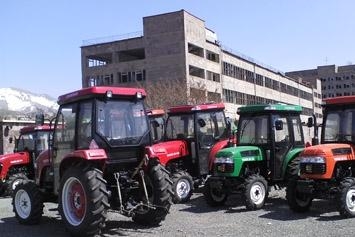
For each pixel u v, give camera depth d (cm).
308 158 1099
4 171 1812
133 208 1005
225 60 7438
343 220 1023
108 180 1020
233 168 1237
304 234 898
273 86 9212
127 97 1033
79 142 1010
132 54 7375
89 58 7425
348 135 1148
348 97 1152
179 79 6362
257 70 8538
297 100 10656
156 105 5362
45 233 1026
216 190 1282
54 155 1086
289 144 1314
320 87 13075
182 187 1386
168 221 1096
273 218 1081
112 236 951
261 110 1304
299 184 1105
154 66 6725
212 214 1172
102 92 994
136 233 973
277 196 1412
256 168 1286
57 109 1091
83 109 1013
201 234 939
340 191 1043
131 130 1028
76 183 970
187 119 1507
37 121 1212
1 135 4897
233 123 1584
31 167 1870
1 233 1035
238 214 1155
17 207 1148
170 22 6631
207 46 7050
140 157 1037
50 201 1155
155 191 1027
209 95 6575
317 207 1207
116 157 1002
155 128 1614
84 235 942
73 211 976
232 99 7525
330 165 1075
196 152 1478
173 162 1461
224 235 921
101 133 986
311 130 1423
